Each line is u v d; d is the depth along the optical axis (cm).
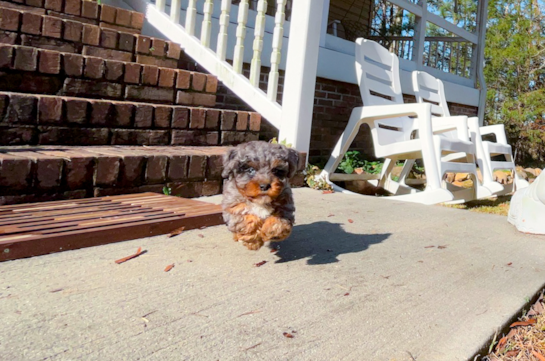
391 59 623
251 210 234
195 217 295
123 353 144
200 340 157
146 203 321
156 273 217
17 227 243
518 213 374
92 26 453
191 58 540
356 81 744
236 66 505
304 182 506
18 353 139
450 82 977
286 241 289
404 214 403
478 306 210
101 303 180
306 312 187
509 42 1494
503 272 262
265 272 230
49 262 220
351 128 553
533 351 187
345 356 155
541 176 362
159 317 171
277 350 155
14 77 372
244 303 191
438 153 493
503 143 665
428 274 248
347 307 196
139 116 404
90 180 323
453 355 163
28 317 163
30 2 465
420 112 500
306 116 482
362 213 392
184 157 375
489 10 1531
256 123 488
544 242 341
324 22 690
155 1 577
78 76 402
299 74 468
